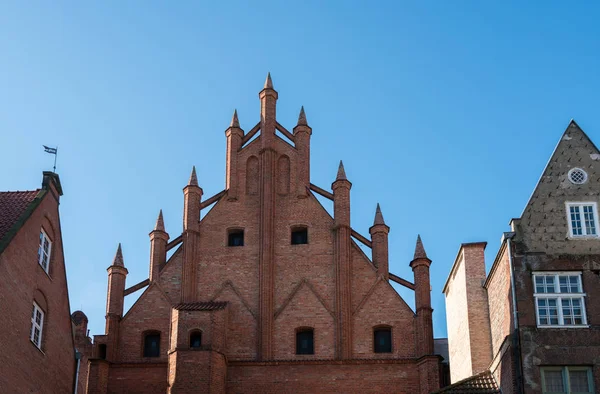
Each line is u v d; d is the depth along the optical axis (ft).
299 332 172.76
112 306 174.60
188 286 176.04
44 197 150.61
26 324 141.69
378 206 181.68
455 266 173.78
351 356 168.86
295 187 183.83
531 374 135.03
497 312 152.66
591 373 135.44
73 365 163.73
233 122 190.80
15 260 137.08
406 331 170.19
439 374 164.35
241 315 173.78
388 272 175.83
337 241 177.58
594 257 142.10
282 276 176.35
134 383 169.48
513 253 142.82
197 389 160.45
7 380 133.59
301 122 188.96
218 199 184.85
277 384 167.32
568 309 139.23
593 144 149.69
